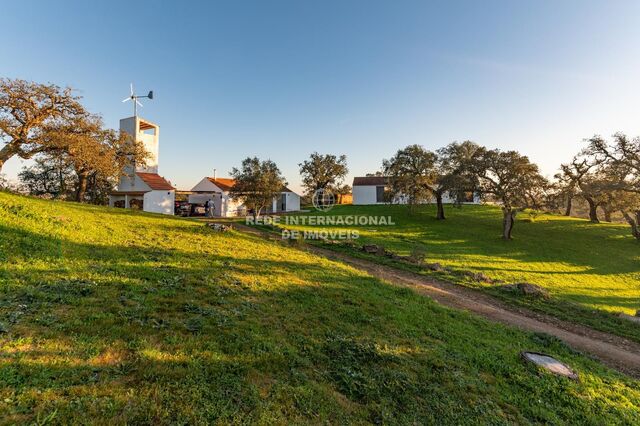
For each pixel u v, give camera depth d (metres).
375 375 5.03
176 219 19.23
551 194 31.02
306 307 7.38
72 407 3.09
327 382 4.66
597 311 12.04
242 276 8.80
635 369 7.71
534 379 5.88
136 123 35.78
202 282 7.59
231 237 15.24
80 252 8.20
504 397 5.15
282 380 4.42
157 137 38.66
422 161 36.00
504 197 28.06
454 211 43.88
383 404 4.40
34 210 10.64
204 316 5.77
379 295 9.55
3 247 7.14
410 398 4.63
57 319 4.68
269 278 9.12
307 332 6.05
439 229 32.16
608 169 28.45
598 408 5.25
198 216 37.38
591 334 9.99
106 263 7.73
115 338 4.48
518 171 27.95
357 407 4.26
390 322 7.43
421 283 13.55
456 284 14.16
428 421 4.24
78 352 4.00
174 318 5.48
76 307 5.20
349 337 6.16
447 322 8.25
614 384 6.28
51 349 3.95
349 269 12.73
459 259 20.83
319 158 57.97
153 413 3.27
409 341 6.53
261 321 6.12
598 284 18.45
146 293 6.33
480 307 11.16
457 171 31.95
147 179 34.78
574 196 35.03
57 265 6.90
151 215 19.27
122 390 3.48
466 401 4.83
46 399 3.13
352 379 4.83
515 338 8.09
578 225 36.72
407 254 19.94
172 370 4.01
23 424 2.82
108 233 11.18
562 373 6.21
